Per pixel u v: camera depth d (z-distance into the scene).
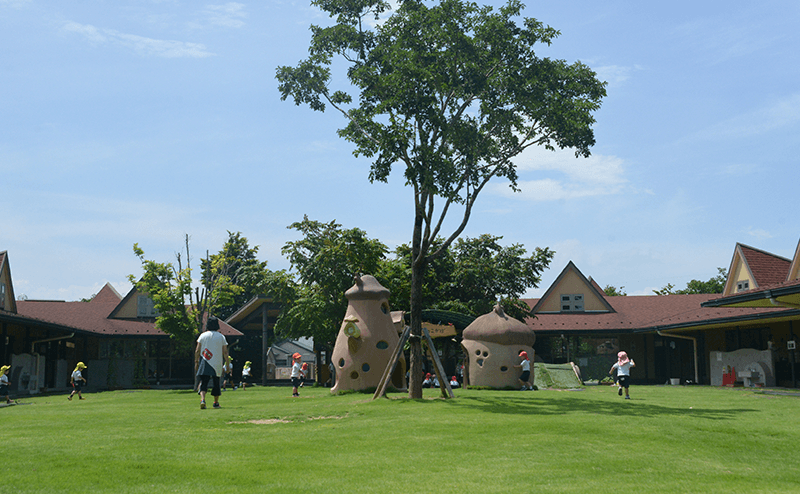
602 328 39.41
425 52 16.81
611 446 9.36
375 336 22.45
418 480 7.05
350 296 23.11
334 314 32.28
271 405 17.20
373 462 8.08
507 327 25.80
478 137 18.22
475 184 18.55
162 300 34.84
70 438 9.67
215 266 37.56
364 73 18.86
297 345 93.19
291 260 33.06
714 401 18.70
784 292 20.17
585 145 18.52
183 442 9.44
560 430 10.76
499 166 19.28
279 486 6.66
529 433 10.51
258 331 52.03
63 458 7.93
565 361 40.53
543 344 42.12
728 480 7.28
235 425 11.90
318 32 19.22
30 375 31.53
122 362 42.16
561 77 18.22
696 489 6.79
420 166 16.48
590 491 6.58
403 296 34.34
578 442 9.65
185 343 35.88
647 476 7.42
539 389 27.28
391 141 16.20
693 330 36.66
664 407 15.37
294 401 19.19
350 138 19.23
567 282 43.38
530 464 8.01
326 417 13.38
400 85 16.34
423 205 18.02
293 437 10.15
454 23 17.11
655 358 41.06
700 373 35.53
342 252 32.19
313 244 33.50
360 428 11.23
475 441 9.72
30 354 31.84
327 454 8.62
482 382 25.48
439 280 38.09
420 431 10.77
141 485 6.65
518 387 25.28
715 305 23.30
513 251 39.78
